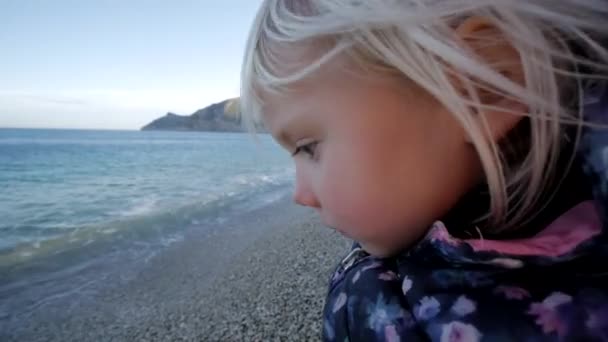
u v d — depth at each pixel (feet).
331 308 2.57
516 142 1.90
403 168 1.90
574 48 1.90
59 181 85.76
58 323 19.80
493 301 1.89
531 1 1.77
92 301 22.27
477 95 1.81
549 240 1.92
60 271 27.78
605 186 1.71
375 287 2.29
